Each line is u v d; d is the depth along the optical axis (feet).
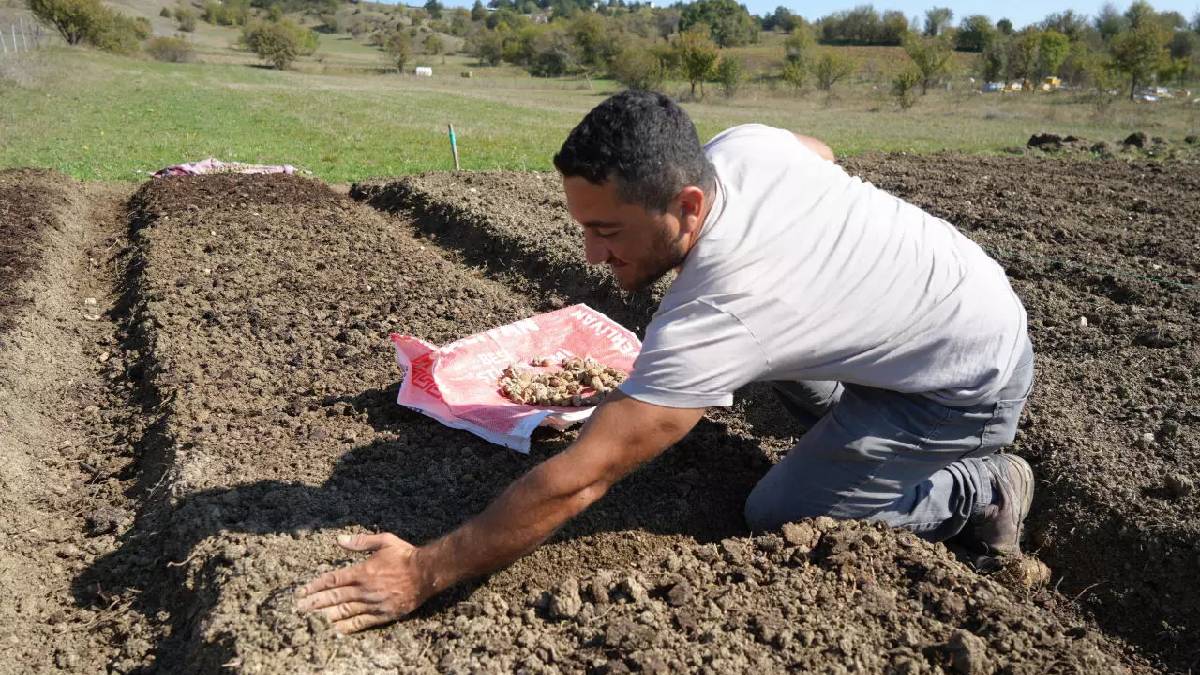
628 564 10.20
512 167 41.83
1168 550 10.44
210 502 10.66
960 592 9.46
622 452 7.89
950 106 116.06
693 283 7.95
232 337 16.46
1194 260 21.26
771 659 8.44
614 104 7.38
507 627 8.93
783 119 92.79
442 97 107.04
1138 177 33.22
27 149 42.83
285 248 22.40
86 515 11.77
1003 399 9.37
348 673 8.05
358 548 8.73
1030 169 35.24
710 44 143.02
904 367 8.79
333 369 15.17
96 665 9.22
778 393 11.66
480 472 11.69
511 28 307.58
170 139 49.44
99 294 20.92
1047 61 147.43
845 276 8.15
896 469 9.68
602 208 7.48
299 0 457.27
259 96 89.76
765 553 9.90
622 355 14.14
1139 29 117.08
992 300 8.95
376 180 32.27
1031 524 11.78
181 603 9.59
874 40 303.48
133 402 14.76
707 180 7.63
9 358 15.33
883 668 8.41
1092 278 19.74
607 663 8.16
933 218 9.47
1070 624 10.12
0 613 9.85
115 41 162.71
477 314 18.21
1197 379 14.65
